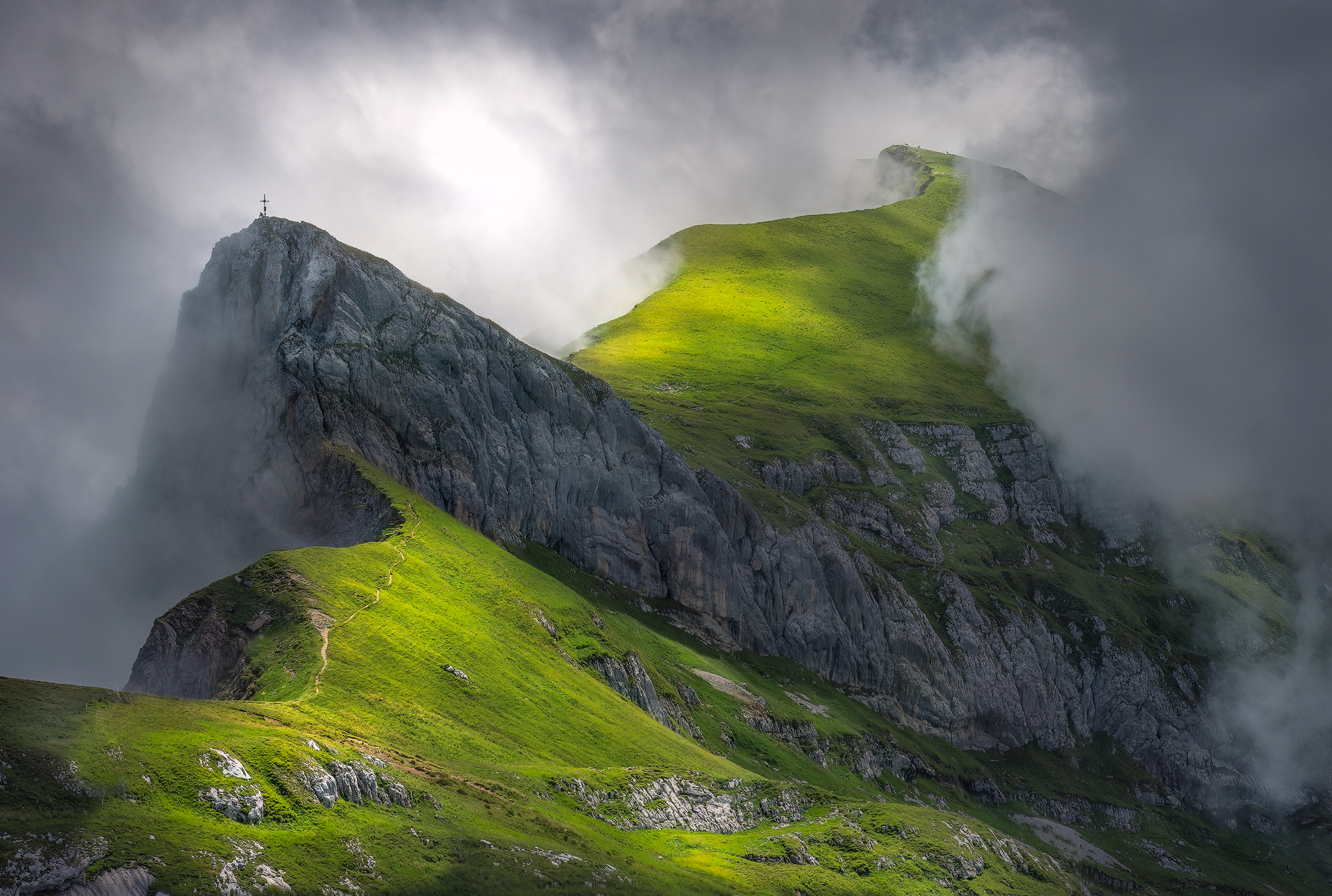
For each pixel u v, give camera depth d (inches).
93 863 2603.3
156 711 3437.5
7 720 2952.8
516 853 3710.6
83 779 2844.5
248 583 5344.5
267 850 2989.7
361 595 5649.6
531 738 5388.8
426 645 5511.8
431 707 4963.1
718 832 5713.6
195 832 2886.3
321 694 4512.8
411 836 3479.3
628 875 4050.2
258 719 3843.5
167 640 4904.0
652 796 5492.1
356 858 3191.4
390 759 4126.5
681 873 4480.8
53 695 3196.4
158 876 2674.7
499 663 5905.5
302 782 3351.4
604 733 6058.1
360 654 5039.4
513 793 4473.4
